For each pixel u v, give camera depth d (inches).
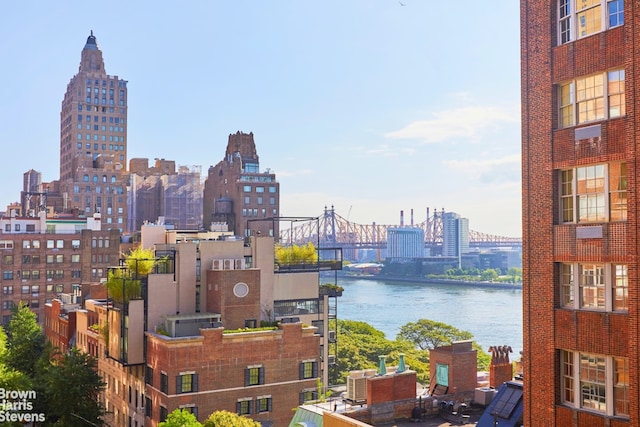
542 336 1081.4
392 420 1562.5
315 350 2815.0
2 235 6161.4
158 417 2593.5
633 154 941.2
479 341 7504.9
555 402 1053.8
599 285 1003.3
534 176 1108.5
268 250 3105.3
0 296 6112.2
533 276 1104.2
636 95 938.7
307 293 3533.5
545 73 1089.4
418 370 4389.8
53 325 4694.9
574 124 1047.0
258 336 2687.0
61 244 6387.8
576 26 1048.2
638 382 922.7
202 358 2573.8
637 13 939.3
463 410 1626.5
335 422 1326.3
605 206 997.8
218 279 2817.4
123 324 2864.2
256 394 2667.3
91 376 2886.3
